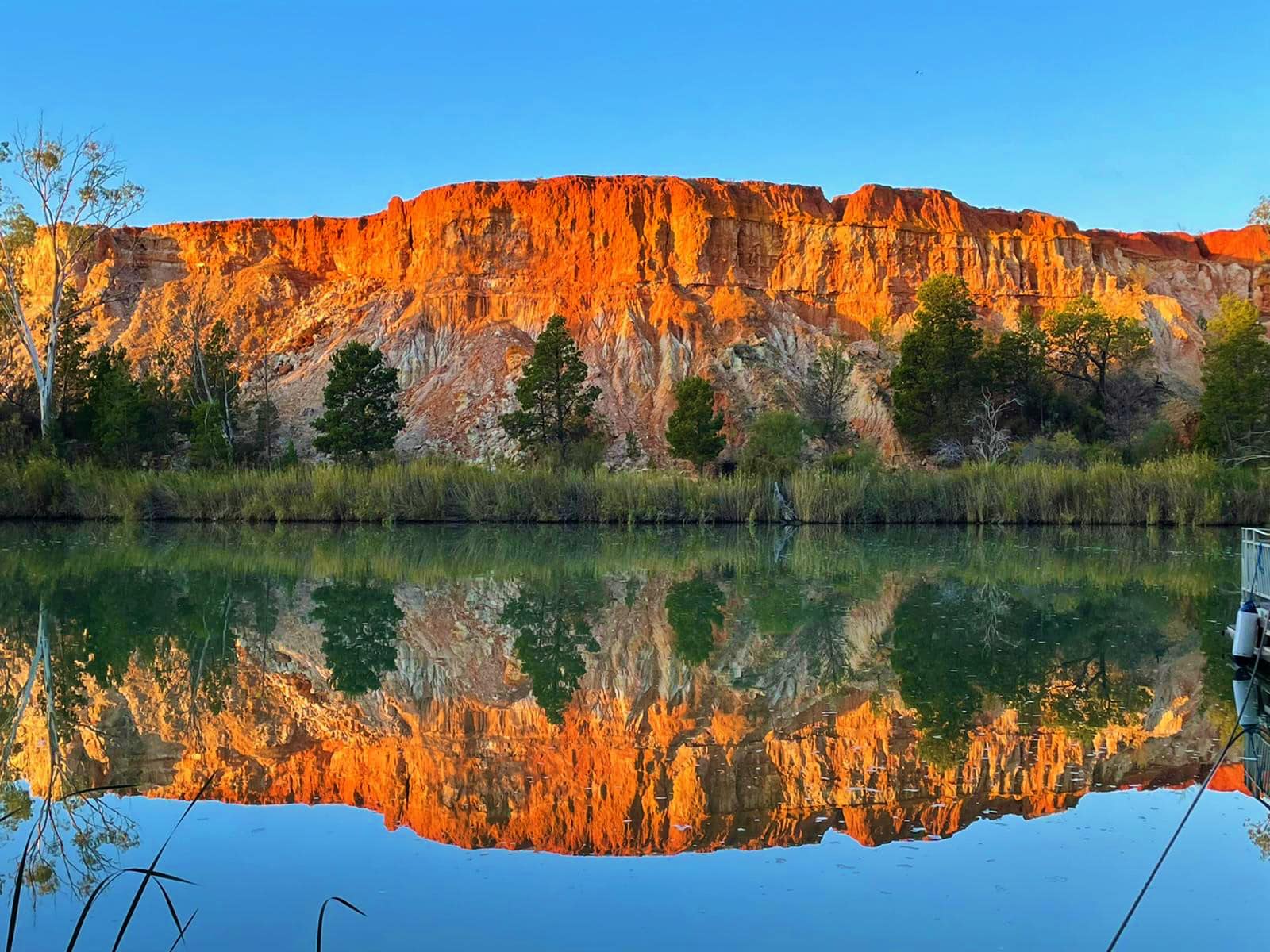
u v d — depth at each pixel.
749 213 89.50
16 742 12.21
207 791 10.57
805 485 45.84
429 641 18.36
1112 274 94.12
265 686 15.01
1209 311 96.31
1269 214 36.78
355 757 11.71
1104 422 70.12
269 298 91.69
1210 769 11.08
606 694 14.66
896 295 86.88
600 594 23.78
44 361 61.41
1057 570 28.44
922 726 12.78
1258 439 57.53
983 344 72.25
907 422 67.31
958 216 91.81
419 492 45.06
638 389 76.12
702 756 11.62
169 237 99.19
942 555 32.28
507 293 85.75
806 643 18.05
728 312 81.62
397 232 93.00
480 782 10.81
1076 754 11.58
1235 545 35.72
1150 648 17.42
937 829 9.38
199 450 55.88
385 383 62.06
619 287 84.25
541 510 45.31
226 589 23.86
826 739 12.24
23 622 19.42
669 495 45.84
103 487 44.47
